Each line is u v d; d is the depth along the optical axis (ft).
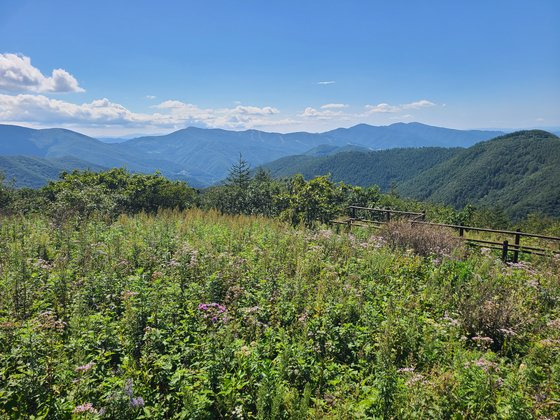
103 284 25.91
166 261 31.76
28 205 80.64
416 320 22.13
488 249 37.96
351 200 76.38
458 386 16.19
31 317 21.89
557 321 21.86
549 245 43.11
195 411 14.53
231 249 36.86
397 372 17.71
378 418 14.69
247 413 15.51
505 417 14.61
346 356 19.93
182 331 20.44
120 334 20.33
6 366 17.07
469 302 23.93
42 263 30.99
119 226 49.49
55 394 16.10
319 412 15.10
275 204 77.87
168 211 71.05
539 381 17.07
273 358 19.31
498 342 21.62
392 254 34.68
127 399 14.85
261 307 23.40
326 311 22.79
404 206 94.53
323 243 39.40
